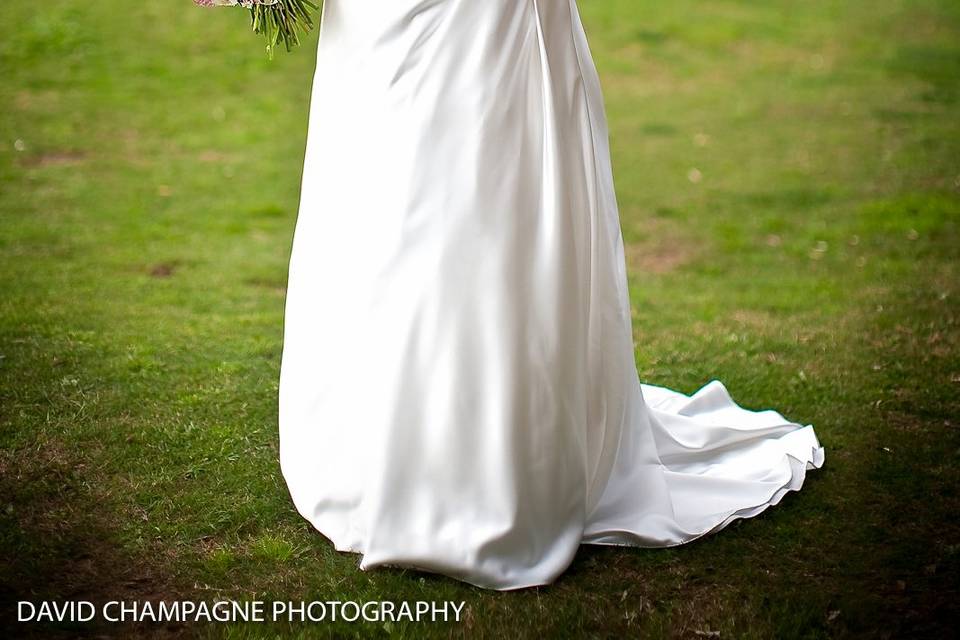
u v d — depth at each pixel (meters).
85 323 5.49
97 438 4.20
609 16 14.48
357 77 3.30
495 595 3.23
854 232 7.61
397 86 3.20
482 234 3.16
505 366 3.17
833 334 5.63
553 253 3.24
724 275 6.83
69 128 9.47
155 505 3.75
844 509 3.85
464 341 3.16
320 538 3.57
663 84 11.94
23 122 9.52
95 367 4.90
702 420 4.34
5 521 3.59
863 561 3.52
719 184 8.80
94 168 8.58
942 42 13.69
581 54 3.61
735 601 3.28
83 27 12.03
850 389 4.89
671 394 4.57
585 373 3.38
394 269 3.20
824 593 3.32
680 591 3.34
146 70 11.18
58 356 4.98
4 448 4.07
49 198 7.81
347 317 3.32
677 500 3.81
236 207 7.94
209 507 3.76
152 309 5.83
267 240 7.31
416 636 3.04
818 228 7.72
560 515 3.35
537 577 3.27
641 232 7.73
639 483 3.68
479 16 3.18
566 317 3.27
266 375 4.96
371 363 3.26
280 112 10.38
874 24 14.55
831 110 10.96
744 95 11.54
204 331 5.53
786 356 5.34
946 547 3.60
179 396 4.66
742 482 3.90
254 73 11.39
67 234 7.08
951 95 11.48
